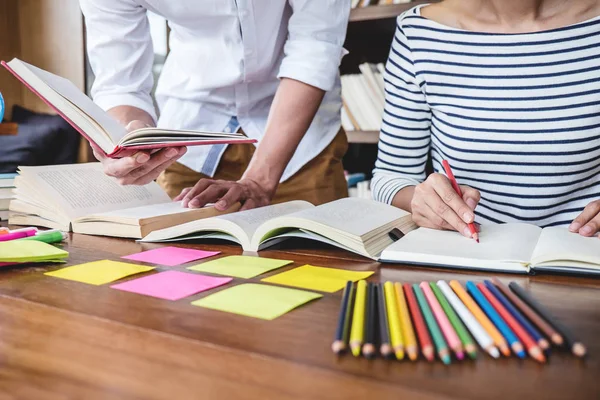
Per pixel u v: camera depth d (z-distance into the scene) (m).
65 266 0.71
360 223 0.83
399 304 0.49
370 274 0.67
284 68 1.20
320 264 0.73
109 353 0.43
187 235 0.89
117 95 1.28
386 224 0.86
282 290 0.59
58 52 2.35
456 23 1.17
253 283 0.62
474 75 1.14
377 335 0.43
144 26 1.31
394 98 1.23
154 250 0.81
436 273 0.68
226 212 1.05
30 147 2.14
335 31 1.24
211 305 0.54
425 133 1.24
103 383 0.38
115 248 0.84
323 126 1.42
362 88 2.10
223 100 1.38
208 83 1.34
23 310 0.53
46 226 1.02
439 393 0.35
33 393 0.37
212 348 0.43
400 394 0.35
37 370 0.40
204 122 1.41
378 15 1.97
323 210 0.88
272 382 0.37
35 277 0.65
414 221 0.94
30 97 2.42
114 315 0.51
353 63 2.36
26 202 1.04
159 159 0.93
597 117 1.08
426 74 1.17
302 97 1.18
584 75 1.08
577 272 0.66
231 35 1.26
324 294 0.58
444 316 0.45
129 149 0.83
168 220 0.95
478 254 0.71
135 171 0.94
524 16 1.11
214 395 0.36
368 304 0.49
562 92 1.09
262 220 0.89
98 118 0.88
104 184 1.14
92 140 0.86
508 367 0.39
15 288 0.60
